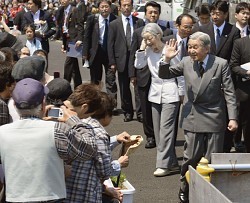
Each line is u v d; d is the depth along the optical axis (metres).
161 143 10.12
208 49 8.54
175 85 10.02
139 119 13.98
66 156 5.29
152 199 9.23
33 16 16.03
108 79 14.28
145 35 10.12
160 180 10.04
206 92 8.58
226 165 6.27
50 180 5.21
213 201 5.27
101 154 5.73
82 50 14.90
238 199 6.35
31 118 5.34
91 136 5.46
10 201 5.22
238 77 10.57
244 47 10.31
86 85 6.18
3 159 5.29
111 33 13.75
